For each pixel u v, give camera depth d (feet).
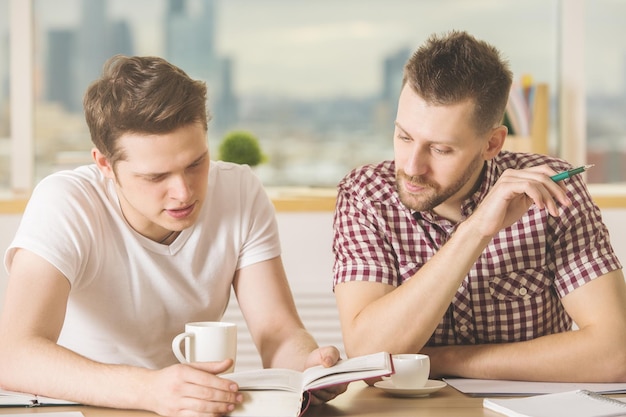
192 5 13.25
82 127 13.34
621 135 13.34
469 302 6.62
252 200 6.97
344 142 13.43
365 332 6.13
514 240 6.59
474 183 6.57
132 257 6.45
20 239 5.93
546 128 12.45
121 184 5.83
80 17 13.25
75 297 6.42
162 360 6.70
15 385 5.40
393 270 6.56
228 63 13.34
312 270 11.51
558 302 6.82
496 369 6.03
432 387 5.50
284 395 5.17
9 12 12.98
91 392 5.17
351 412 5.08
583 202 6.62
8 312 5.68
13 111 13.03
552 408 4.97
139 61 5.69
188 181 5.73
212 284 6.75
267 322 6.64
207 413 4.91
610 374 5.99
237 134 12.16
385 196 6.70
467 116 5.92
